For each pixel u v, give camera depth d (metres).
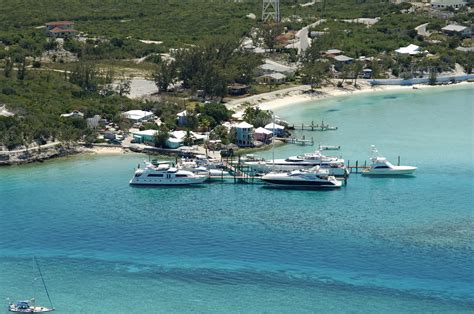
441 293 183.00
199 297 182.25
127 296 183.12
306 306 177.62
